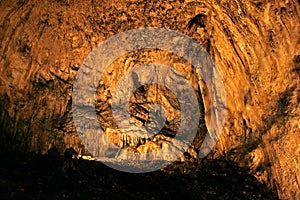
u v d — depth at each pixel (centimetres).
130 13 1209
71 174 1078
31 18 1145
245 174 1181
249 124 1209
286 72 1093
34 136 1189
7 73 1166
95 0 1162
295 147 1080
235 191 1131
